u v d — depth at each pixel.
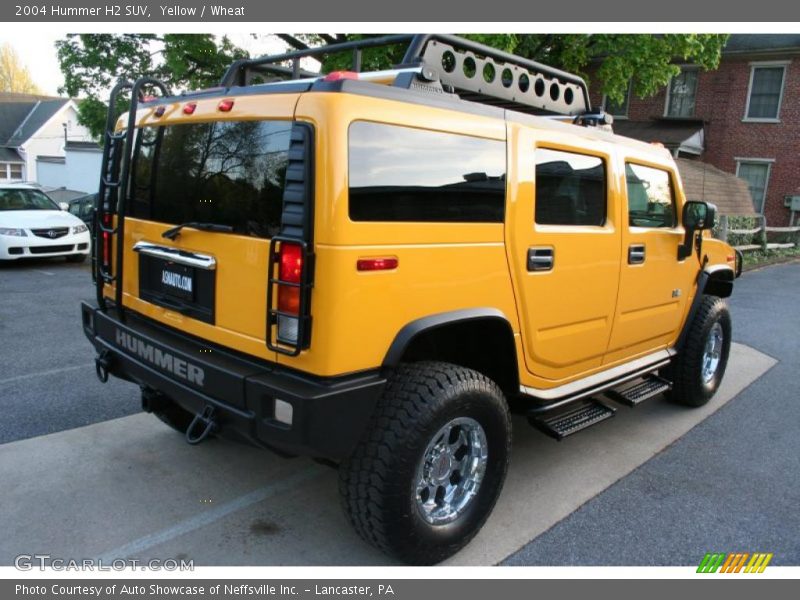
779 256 16.31
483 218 2.91
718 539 3.16
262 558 2.88
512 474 3.79
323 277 2.36
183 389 2.78
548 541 3.10
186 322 2.96
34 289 9.12
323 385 2.42
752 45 19.69
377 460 2.54
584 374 3.82
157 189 3.16
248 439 2.59
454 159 2.77
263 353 2.58
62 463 3.66
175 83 12.84
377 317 2.51
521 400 3.45
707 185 16.86
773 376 5.97
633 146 3.99
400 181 2.56
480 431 2.88
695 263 4.66
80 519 3.11
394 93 2.57
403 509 2.59
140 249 3.21
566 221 3.43
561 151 3.35
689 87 21.11
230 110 2.71
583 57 12.80
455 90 3.49
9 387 4.89
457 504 2.90
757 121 20.06
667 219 4.38
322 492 3.47
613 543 3.10
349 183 2.38
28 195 12.26
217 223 2.79
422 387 2.63
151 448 3.90
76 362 5.58
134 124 3.10
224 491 3.44
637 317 4.11
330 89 2.40
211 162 2.82
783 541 3.16
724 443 4.36
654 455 4.13
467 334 3.16
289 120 2.47
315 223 2.36
